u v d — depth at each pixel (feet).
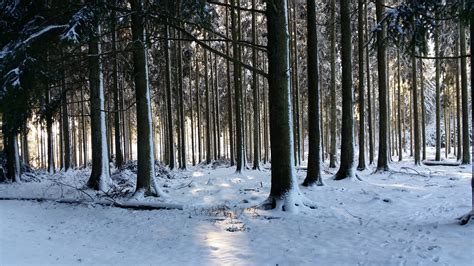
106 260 22.75
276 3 35.50
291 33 83.97
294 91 89.76
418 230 26.27
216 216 34.17
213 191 48.26
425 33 31.14
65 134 84.48
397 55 91.25
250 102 118.83
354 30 76.48
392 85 133.49
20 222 33.81
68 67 43.91
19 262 21.22
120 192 44.47
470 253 20.39
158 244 26.35
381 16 58.39
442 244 22.38
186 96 117.50
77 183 56.90
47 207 41.68
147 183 42.78
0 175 64.44
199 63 116.26
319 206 36.27
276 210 35.01
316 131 47.57
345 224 29.84
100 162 49.70
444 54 82.28
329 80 97.55
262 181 57.31
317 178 47.42
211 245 25.36
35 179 67.26
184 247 25.29
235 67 68.03
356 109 113.80
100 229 31.68
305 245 24.57
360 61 64.03
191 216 34.60
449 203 35.73
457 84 85.20
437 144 86.02
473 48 26.21
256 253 23.40
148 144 43.21
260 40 90.89
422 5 28.86
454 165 76.28
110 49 55.26
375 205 36.86
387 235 25.71
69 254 23.81
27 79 32.63
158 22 32.71
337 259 21.50
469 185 47.06
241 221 31.91
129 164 69.31
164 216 35.47
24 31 33.60
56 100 46.57
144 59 43.14
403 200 38.37
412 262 19.98
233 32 67.41
